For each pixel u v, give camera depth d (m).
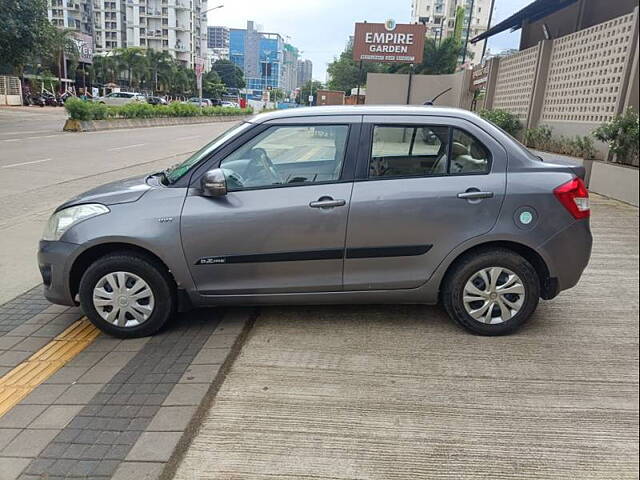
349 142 3.76
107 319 3.84
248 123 3.91
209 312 4.33
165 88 92.94
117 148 17.84
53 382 3.33
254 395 3.14
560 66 12.38
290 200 3.67
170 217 3.67
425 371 3.40
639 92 9.31
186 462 2.58
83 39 74.62
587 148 10.10
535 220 3.68
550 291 3.85
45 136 21.16
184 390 3.20
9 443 2.75
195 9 122.06
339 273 3.77
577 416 2.95
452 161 3.76
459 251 3.71
